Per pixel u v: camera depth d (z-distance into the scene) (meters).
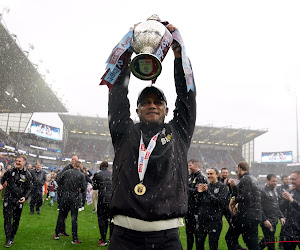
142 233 1.44
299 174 4.08
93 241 5.80
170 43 1.63
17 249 4.86
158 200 1.43
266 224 5.02
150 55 1.47
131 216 1.43
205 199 4.46
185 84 1.79
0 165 10.44
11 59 28.67
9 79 33.69
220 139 56.12
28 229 6.55
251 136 54.97
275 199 5.39
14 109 44.94
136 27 1.67
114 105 1.73
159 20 1.79
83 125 51.22
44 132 48.94
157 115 1.66
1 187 4.99
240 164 4.73
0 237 5.56
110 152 51.00
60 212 5.75
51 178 12.31
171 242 1.46
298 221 3.92
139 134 1.64
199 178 4.86
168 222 1.48
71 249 5.07
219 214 4.38
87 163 48.09
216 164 52.88
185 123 1.74
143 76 1.54
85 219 8.68
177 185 1.54
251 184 4.25
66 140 51.72
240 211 4.27
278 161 56.03
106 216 5.51
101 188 5.45
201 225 4.45
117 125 1.70
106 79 1.66
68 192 5.58
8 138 40.31
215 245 4.30
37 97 40.44
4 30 23.80
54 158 46.97
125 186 1.50
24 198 5.02
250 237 4.23
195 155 54.31
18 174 5.04
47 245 5.24
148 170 1.50
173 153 1.58
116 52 1.62
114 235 1.51
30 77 33.28
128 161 1.56
